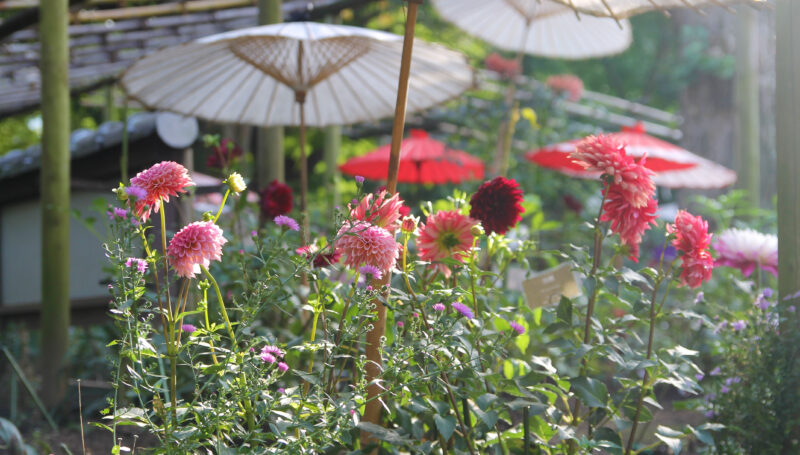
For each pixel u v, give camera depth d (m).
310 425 1.52
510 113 6.03
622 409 1.89
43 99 3.58
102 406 3.15
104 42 6.11
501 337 1.80
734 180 5.42
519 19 4.15
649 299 1.95
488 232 1.94
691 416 3.46
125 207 1.52
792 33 2.20
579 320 1.97
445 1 4.24
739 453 2.14
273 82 3.05
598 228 1.86
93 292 4.44
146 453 1.83
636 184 1.77
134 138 3.90
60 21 3.60
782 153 2.23
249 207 3.33
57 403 3.47
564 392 1.84
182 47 2.66
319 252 1.68
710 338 2.69
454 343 1.70
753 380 2.15
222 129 5.09
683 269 1.85
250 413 1.59
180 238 1.49
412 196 8.11
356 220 1.74
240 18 6.12
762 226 4.68
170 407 1.53
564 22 4.03
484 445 1.87
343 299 2.04
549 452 1.84
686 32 7.91
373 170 5.58
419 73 2.90
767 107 7.41
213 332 1.63
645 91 13.67
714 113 7.72
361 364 1.61
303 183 2.89
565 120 7.38
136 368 1.68
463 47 13.18
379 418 1.90
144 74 2.86
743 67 6.17
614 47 4.18
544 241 5.41
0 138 13.67
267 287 1.67
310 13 5.07
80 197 4.45
